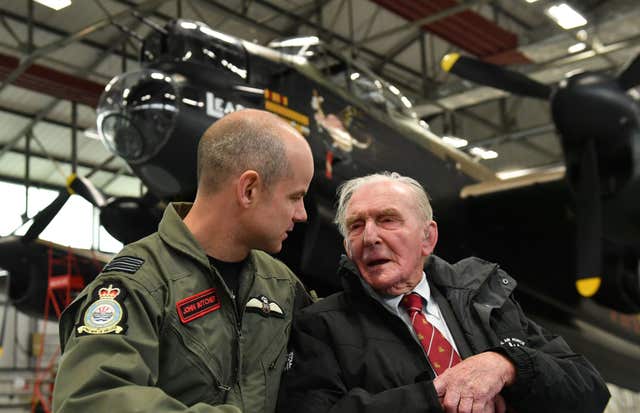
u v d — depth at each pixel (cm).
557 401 183
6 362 1233
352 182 225
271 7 1211
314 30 1280
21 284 698
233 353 176
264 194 181
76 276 708
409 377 190
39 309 709
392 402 171
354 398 175
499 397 183
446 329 208
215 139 183
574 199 455
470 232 558
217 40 416
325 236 419
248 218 181
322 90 456
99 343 154
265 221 182
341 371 193
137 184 1583
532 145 1658
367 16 1297
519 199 537
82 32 1041
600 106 434
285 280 208
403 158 505
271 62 434
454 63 495
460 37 1115
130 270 170
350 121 469
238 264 191
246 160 180
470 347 201
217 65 409
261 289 193
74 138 1322
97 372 147
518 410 185
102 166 1482
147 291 167
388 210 210
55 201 595
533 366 181
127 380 149
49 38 1159
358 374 192
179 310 170
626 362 673
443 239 537
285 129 188
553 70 1295
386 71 1425
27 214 1394
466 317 207
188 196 407
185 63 402
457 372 177
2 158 1377
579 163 451
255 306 187
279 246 188
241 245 185
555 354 206
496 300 213
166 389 166
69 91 1144
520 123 1572
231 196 181
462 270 222
